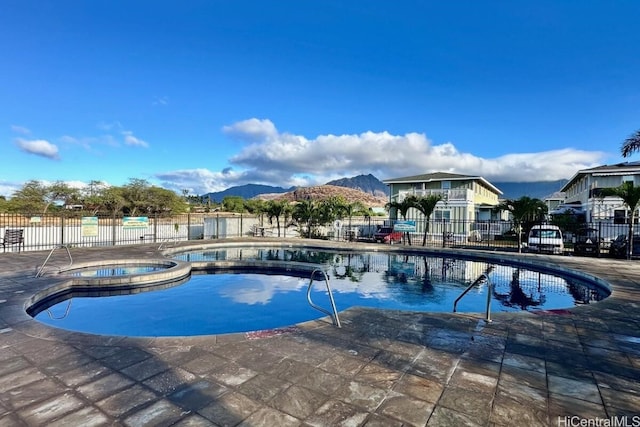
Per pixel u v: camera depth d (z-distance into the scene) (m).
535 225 19.00
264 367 3.52
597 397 2.99
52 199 41.38
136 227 18.59
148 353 3.87
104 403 2.81
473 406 2.81
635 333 4.76
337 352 3.95
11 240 14.30
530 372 3.48
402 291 9.96
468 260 15.66
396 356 3.85
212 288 10.07
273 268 12.57
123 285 9.27
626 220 23.33
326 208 25.39
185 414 2.65
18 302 6.32
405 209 21.33
